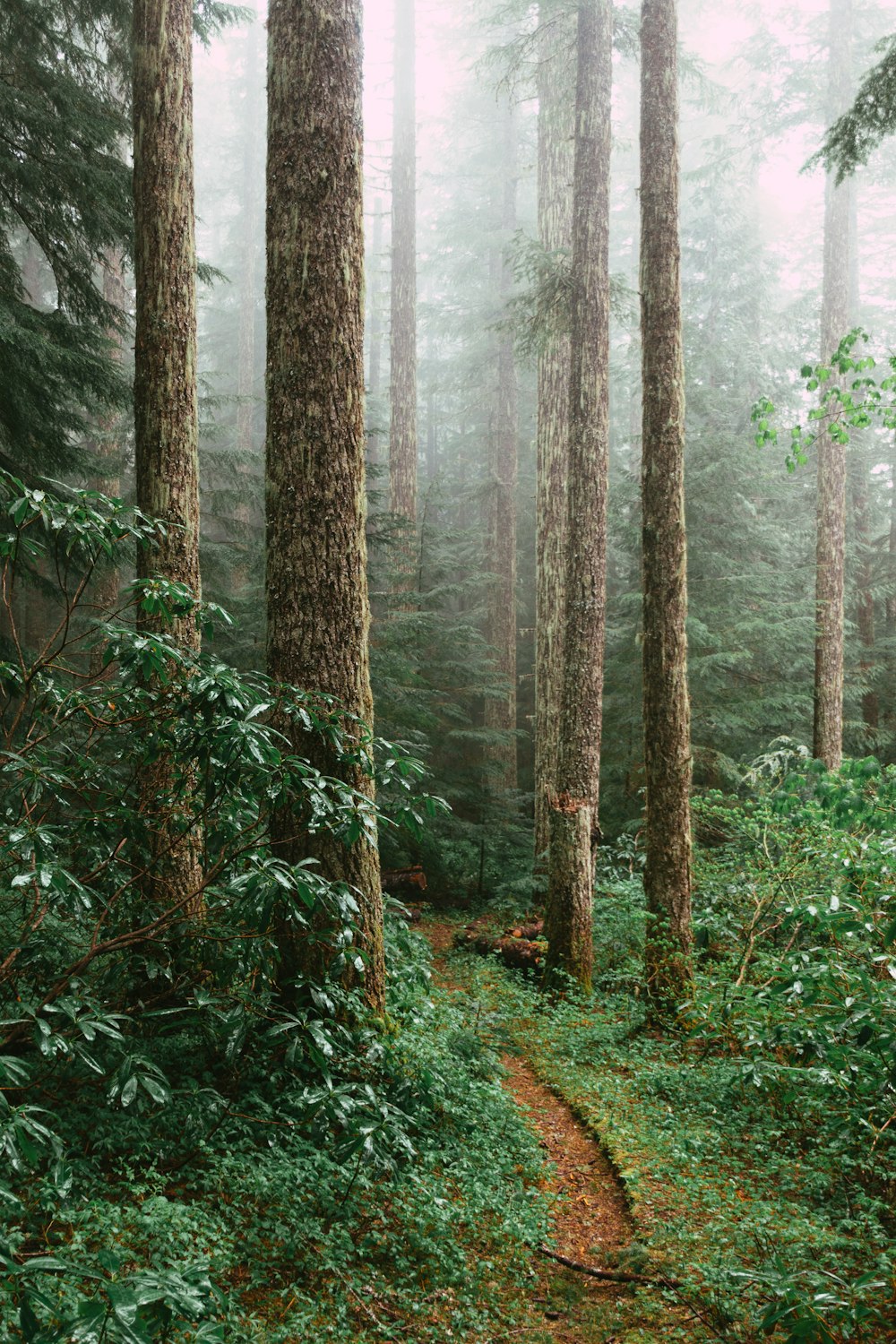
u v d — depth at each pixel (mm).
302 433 5418
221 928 4637
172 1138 4242
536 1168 5105
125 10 9195
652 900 8047
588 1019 8109
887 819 8109
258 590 12977
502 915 13617
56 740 5000
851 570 18156
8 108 7988
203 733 4012
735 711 14180
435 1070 5340
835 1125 4941
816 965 4758
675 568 8125
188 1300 2008
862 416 6867
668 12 8320
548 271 11000
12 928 4809
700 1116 5898
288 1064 3801
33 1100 4148
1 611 12383
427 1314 3600
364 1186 4215
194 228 6961
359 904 5277
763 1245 4121
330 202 5457
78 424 9203
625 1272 4086
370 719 5535
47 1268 2021
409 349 19094
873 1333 3459
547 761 13688
